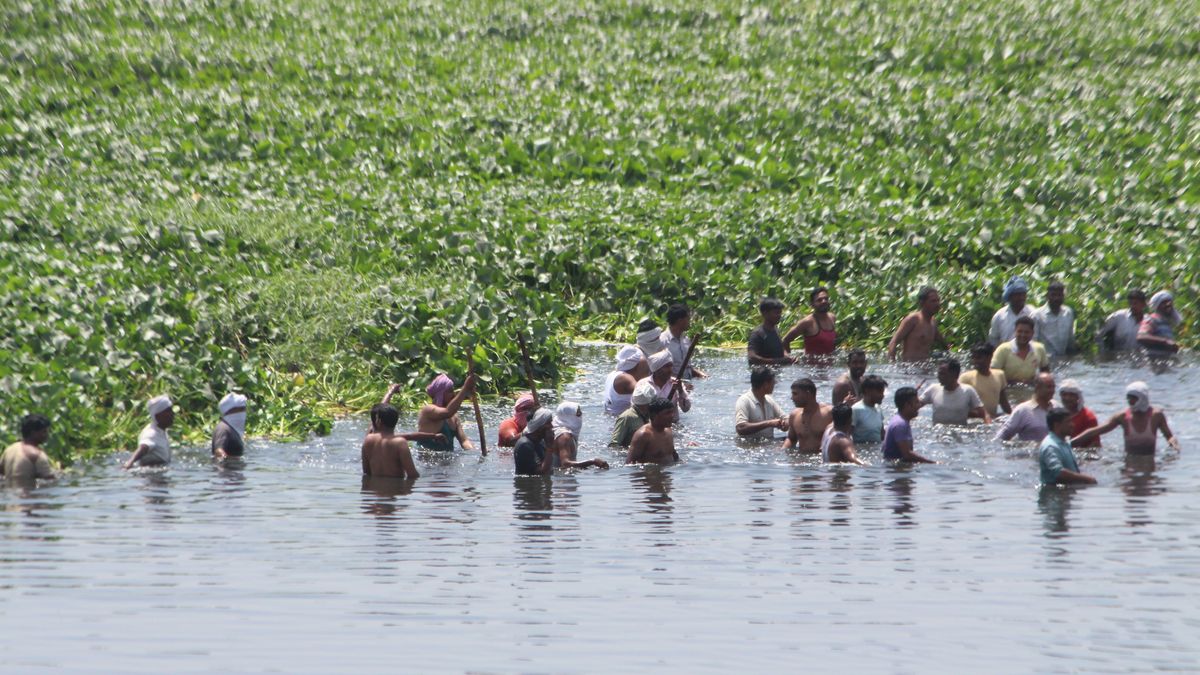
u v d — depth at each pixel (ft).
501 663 116.98
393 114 474.49
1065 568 145.69
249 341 271.08
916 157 442.09
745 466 202.69
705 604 133.80
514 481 193.16
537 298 316.81
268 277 305.53
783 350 291.58
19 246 299.79
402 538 159.43
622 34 590.14
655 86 520.01
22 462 191.11
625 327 324.19
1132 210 374.02
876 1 640.17
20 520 166.81
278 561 148.36
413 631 125.70
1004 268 338.34
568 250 340.39
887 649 121.19
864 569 145.89
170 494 183.01
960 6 629.92
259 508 174.91
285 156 433.89
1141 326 297.12
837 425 205.98
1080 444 209.56
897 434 204.13
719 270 337.72
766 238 350.84
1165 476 191.21
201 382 237.25
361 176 416.46
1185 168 416.26
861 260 339.36
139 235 315.58
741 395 238.27
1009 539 157.89
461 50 563.89
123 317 251.19
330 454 213.05
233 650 120.06
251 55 535.19
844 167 419.54
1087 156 439.63
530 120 471.62
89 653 119.03
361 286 298.15
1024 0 640.99
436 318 277.85
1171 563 147.33
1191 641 122.72
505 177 424.87
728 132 467.52
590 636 124.57
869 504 177.06
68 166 406.82
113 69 508.53
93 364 233.14
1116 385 259.80
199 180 406.62
